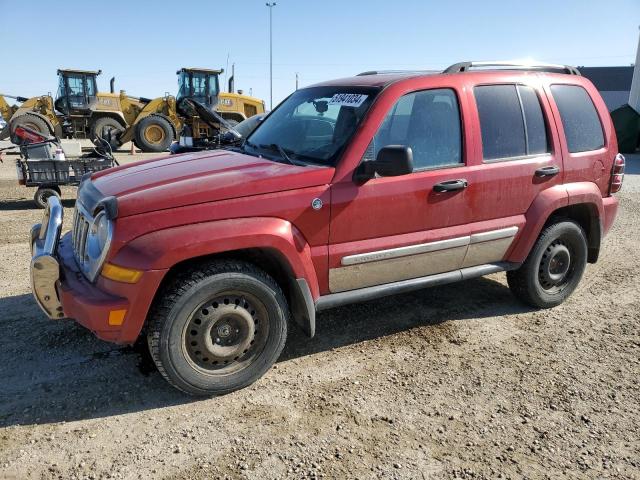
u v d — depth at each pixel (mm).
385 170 3406
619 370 3828
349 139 3623
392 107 3742
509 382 3643
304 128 4105
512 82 4363
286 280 3613
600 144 4898
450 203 3969
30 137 10148
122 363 3777
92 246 3264
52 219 3506
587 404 3400
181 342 3201
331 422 3168
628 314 4820
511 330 4449
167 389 3486
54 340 4066
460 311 4805
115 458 2832
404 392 3500
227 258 3410
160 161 4129
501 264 4500
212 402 3359
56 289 3324
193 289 3148
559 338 4316
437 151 3939
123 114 21156
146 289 3018
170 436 3020
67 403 3301
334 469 2773
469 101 4074
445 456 2895
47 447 2902
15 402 3293
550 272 4816
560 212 4859
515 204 4324
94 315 3043
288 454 2883
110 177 3797
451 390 3533
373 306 4867
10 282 5262
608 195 5051
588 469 2820
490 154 4172
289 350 4043
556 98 4625
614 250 6840
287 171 3463
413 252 3900
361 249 3686
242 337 3418
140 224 3057
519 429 3139
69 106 20344
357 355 3984
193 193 3152
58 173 9320
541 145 4473
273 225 3307
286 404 3346
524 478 2748
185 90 20703
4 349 3922
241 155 4102
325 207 3486
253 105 22469
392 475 2740
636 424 3207
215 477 2707
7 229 7602
